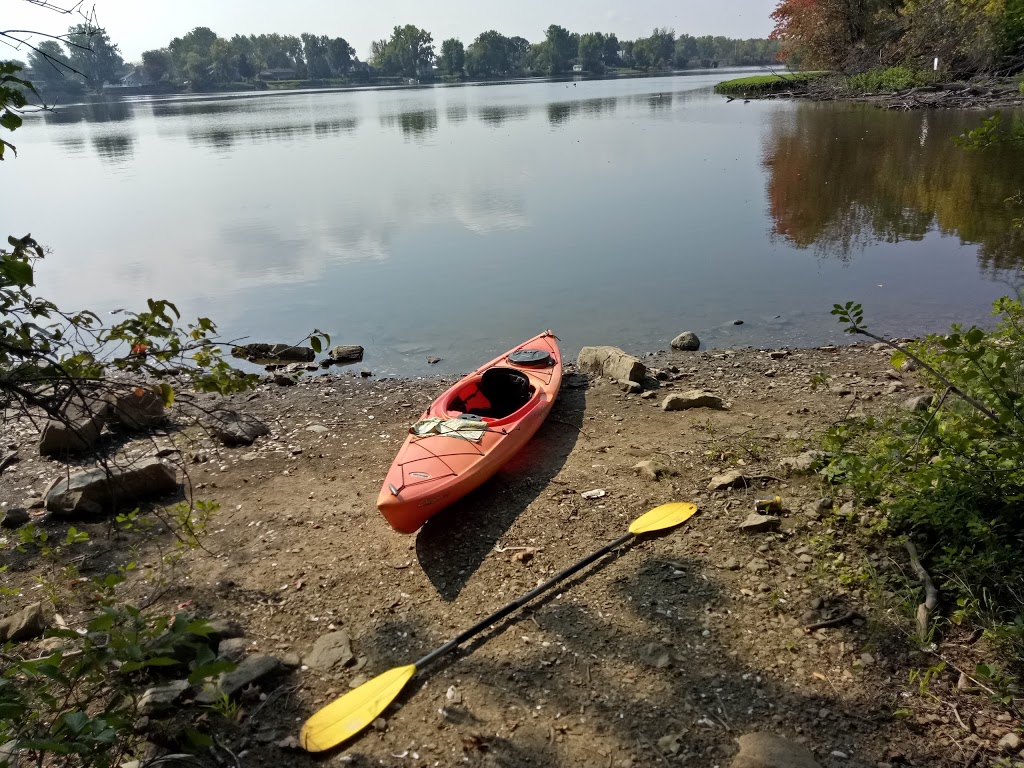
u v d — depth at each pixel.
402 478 6.14
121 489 6.83
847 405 8.02
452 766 3.90
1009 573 4.59
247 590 5.55
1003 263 13.26
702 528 5.86
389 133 42.97
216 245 17.34
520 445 7.11
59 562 6.01
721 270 13.93
